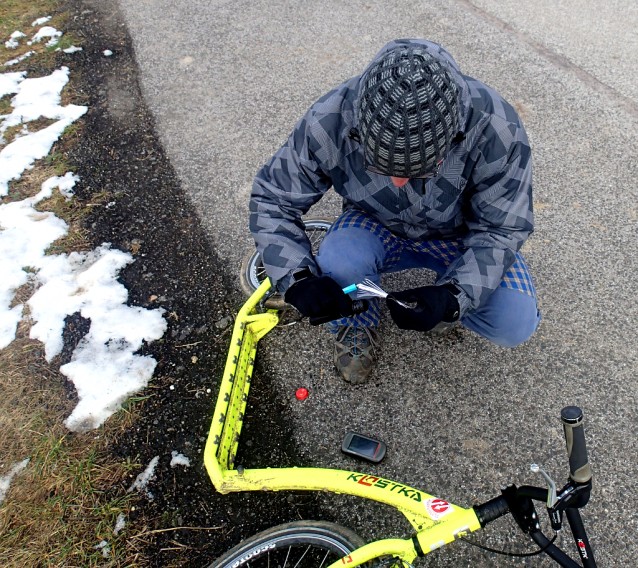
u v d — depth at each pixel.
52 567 1.89
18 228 3.03
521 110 3.44
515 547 1.85
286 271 1.82
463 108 1.43
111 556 1.91
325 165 1.75
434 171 1.39
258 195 1.89
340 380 2.34
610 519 1.88
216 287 2.74
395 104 1.24
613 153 3.15
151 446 2.20
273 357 2.44
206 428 2.24
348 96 1.62
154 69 4.12
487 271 1.71
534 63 3.77
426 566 1.83
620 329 2.40
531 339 2.40
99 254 2.91
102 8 4.84
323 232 2.85
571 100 3.49
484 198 1.69
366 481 1.72
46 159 3.46
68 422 2.26
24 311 2.66
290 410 2.27
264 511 2.00
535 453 2.07
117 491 2.07
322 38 4.23
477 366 2.34
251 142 3.48
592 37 3.97
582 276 2.60
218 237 2.96
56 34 4.54
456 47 3.96
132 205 3.15
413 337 2.45
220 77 3.99
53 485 2.08
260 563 1.87
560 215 2.87
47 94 3.94
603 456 2.03
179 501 2.04
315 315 1.71
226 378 2.09
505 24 4.17
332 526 1.75
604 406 2.17
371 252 1.93
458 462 2.07
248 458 2.14
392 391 2.29
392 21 4.32
